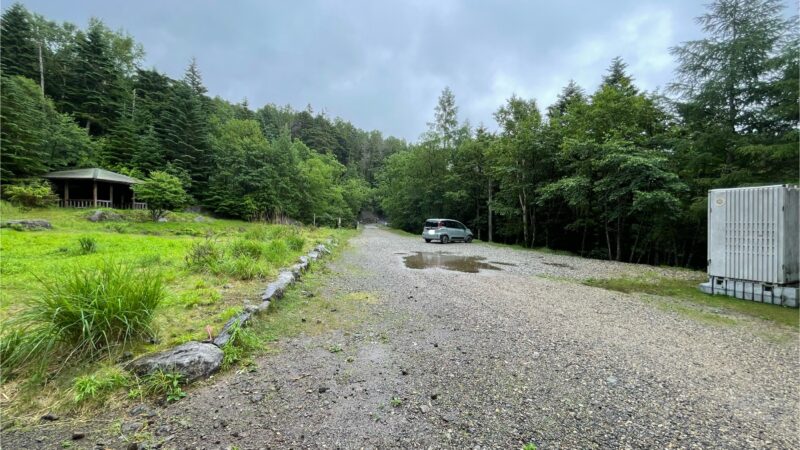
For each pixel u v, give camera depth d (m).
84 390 2.50
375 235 26.97
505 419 2.47
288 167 34.25
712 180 10.89
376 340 3.99
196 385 2.81
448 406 2.63
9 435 2.15
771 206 6.04
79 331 2.97
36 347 2.70
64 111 32.50
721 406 2.72
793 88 8.97
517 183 19.67
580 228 18.48
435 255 13.27
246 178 30.17
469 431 2.32
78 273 3.48
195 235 17.38
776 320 5.12
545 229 20.83
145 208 26.92
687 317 5.24
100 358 2.96
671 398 2.83
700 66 11.07
